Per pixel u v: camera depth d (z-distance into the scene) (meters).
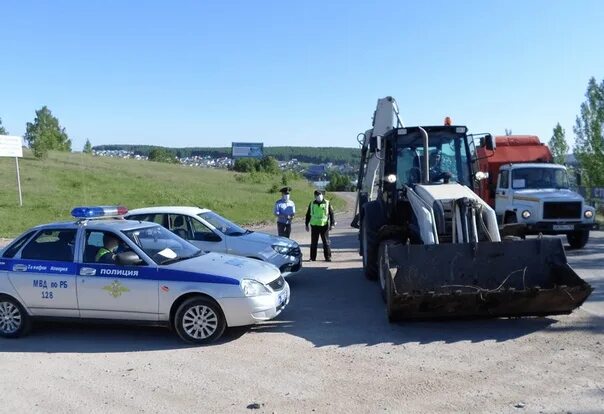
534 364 6.10
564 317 7.96
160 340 7.56
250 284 7.40
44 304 7.75
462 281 7.95
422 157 10.89
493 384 5.57
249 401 5.34
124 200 38.34
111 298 7.54
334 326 7.93
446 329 7.59
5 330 7.89
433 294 7.30
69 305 7.68
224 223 11.52
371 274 11.25
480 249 8.02
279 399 5.36
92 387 5.84
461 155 11.02
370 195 14.13
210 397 5.47
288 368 6.23
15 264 7.90
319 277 11.96
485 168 17.70
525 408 4.97
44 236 8.04
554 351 6.51
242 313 7.28
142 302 7.46
